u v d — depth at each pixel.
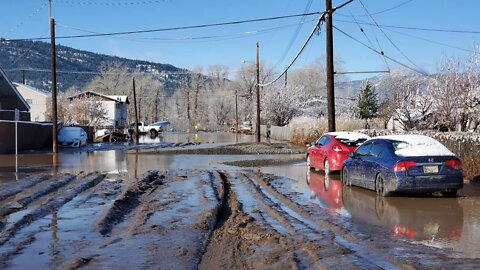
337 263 6.08
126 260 6.25
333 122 20.78
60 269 5.80
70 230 7.98
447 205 10.35
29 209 9.77
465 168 14.19
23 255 6.44
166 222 8.70
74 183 14.34
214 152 31.19
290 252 6.67
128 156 28.06
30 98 72.94
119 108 88.44
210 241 7.48
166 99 134.50
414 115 29.12
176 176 16.58
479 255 6.45
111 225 8.50
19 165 21.53
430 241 7.27
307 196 11.91
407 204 10.52
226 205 10.84
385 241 7.27
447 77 24.77
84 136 40.34
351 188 13.32
